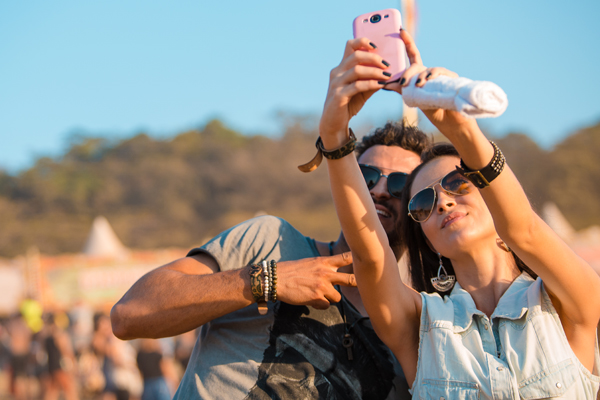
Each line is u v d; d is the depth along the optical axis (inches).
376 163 97.7
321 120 58.2
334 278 71.7
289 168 2063.2
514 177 59.0
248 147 2160.4
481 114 46.9
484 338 69.2
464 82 48.3
